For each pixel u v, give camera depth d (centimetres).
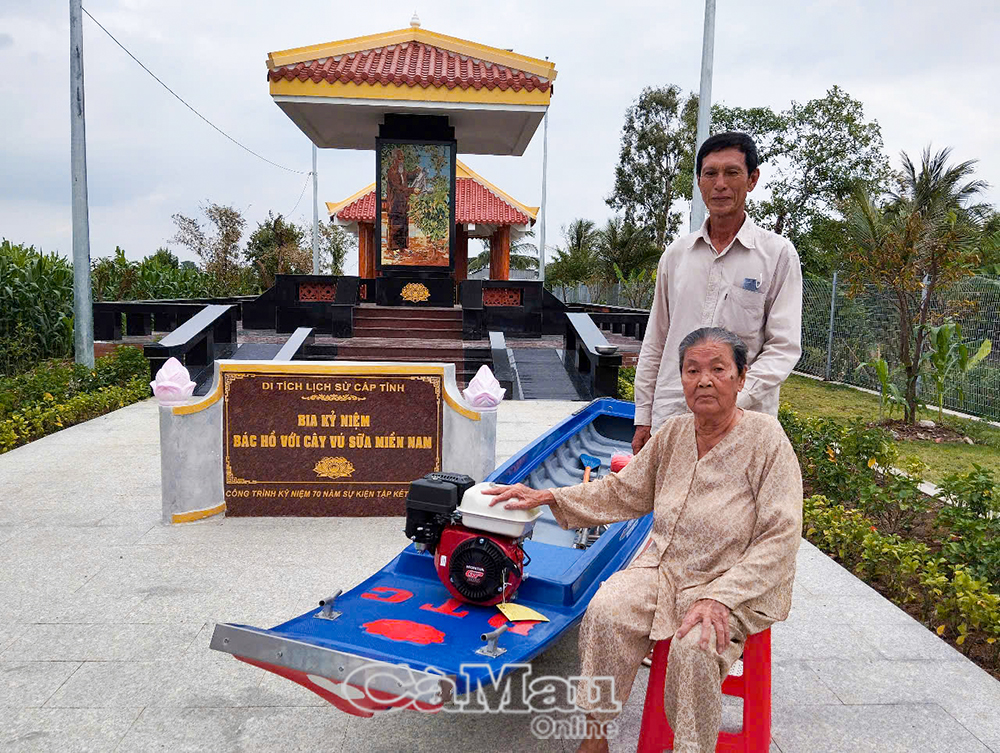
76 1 1191
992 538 496
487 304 1642
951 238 1088
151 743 298
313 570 473
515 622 285
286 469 570
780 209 2959
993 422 1170
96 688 338
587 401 1150
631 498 293
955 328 1102
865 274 1198
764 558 245
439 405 571
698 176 338
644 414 371
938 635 413
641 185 4528
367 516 577
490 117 1455
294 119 1496
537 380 1259
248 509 572
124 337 1641
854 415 1187
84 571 468
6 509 589
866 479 645
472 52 1438
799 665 374
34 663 358
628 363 1463
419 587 319
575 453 527
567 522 298
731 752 265
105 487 652
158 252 2927
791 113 2953
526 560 335
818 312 1738
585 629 260
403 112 1434
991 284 1286
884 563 493
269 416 565
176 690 337
